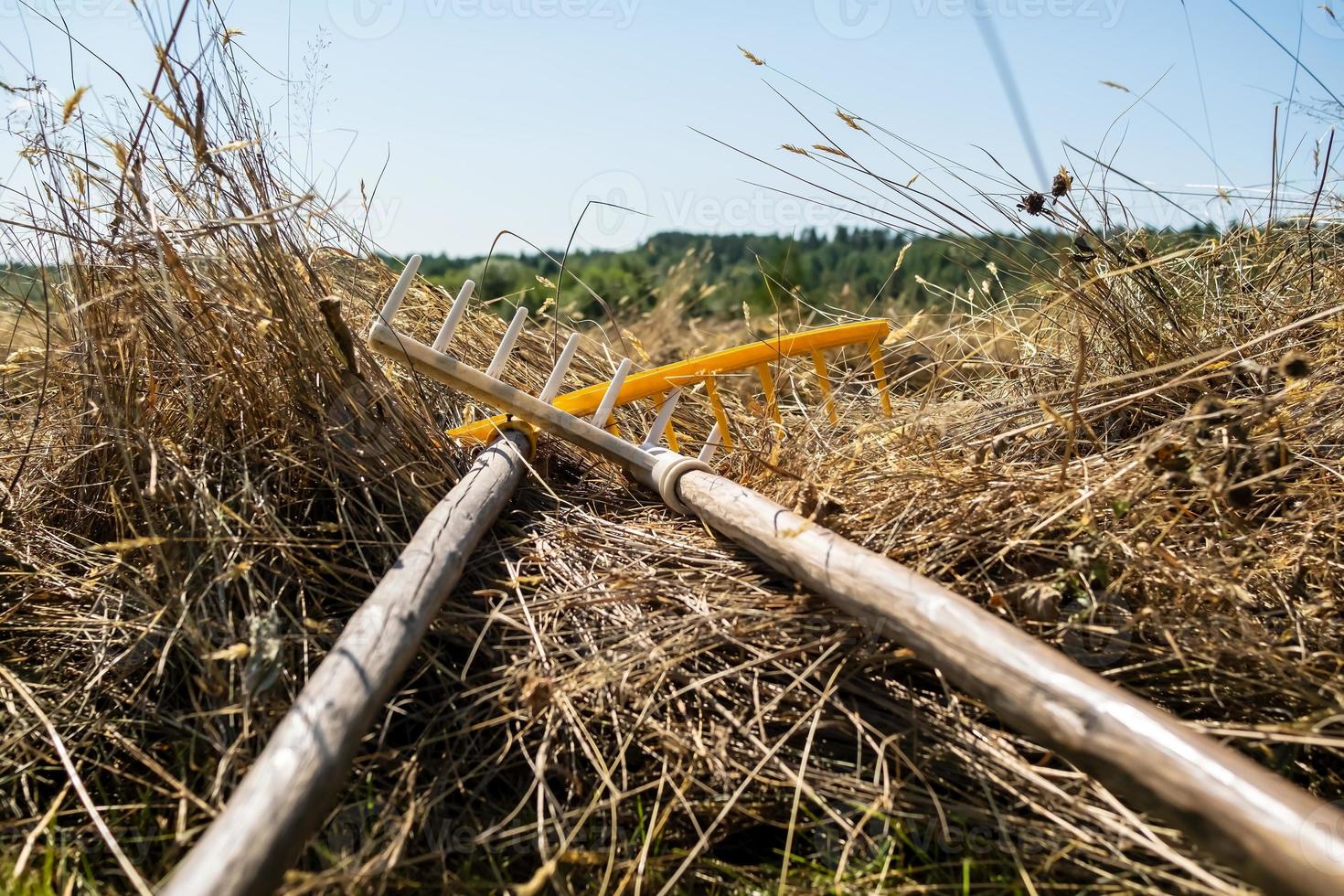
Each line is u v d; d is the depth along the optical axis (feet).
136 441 2.73
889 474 2.78
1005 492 2.59
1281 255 3.51
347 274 3.70
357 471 2.85
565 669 2.33
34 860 1.99
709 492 2.73
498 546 2.77
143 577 2.54
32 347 3.24
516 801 2.16
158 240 2.62
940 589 1.98
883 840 2.00
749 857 2.08
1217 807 1.41
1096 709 1.59
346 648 1.89
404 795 2.07
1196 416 2.32
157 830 2.07
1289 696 2.09
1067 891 1.87
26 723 2.29
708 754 2.13
